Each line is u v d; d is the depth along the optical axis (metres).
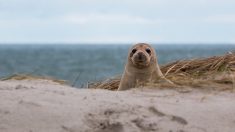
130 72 14.75
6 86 10.09
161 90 11.08
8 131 8.20
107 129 8.45
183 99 10.12
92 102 9.33
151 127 8.55
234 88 11.21
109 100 9.55
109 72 62.38
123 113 8.89
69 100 9.34
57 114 8.67
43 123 8.43
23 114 8.60
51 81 12.70
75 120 8.55
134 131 8.40
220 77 12.80
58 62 104.31
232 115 9.08
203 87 11.27
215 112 9.18
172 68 15.70
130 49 14.90
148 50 14.71
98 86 16.30
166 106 9.40
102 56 152.88
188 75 14.34
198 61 15.48
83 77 51.34
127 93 10.50
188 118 8.88
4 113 8.59
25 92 9.69
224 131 8.59
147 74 14.64
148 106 9.25
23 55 171.00
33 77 13.55
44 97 9.41
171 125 8.66
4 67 78.81
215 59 15.23
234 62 14.58
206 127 8.67
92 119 8.66
